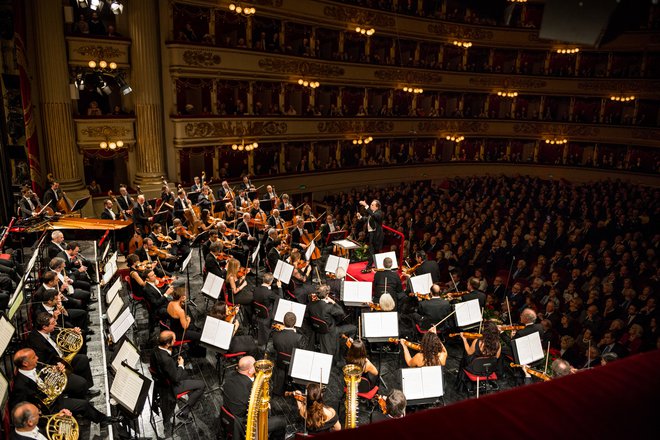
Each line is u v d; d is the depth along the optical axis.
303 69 25.98
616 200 27.11
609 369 1.92
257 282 12.71
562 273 17.09
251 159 25.41
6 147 15.55
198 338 9.05
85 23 18.50
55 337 8.02
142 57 19.91
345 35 28.62
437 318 9.50
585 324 12.66
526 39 33.97
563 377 1.88
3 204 14.70
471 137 35.81
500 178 34.12
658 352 2.04
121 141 19.89
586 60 34.62
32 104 17.53
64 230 13.16
